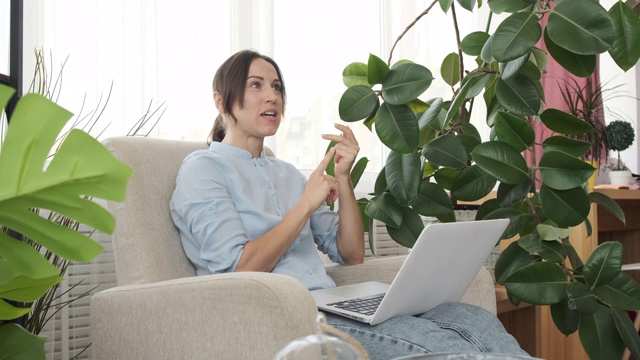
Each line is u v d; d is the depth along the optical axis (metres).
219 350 1.21
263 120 1.73
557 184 1.77
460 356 0.68
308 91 2.56
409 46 2.84
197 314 1.24
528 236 1.90
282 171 1.84
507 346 1.35
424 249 1.27
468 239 1.39
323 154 2.58
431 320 1.39
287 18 2.51
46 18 1.97
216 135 1.88
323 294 1.53
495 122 1.84
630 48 1.68
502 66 1.79
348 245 1.83
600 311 1.80
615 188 2.78
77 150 0.54
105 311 1.39
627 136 2.91
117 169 0.54
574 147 1.86
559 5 1.63
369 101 1.78
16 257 0.59
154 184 1.61
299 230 1.58
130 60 2.10
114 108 2.07
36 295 0.66
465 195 1.90
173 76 2.21
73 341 1.93
